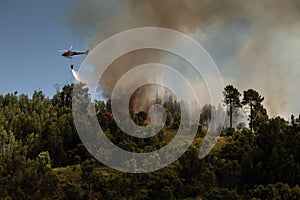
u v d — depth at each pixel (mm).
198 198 59812
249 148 72812
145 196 65625
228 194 55062
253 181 64625
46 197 70062
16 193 67812
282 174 63781
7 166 82438
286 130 76812
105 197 64562
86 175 69875
